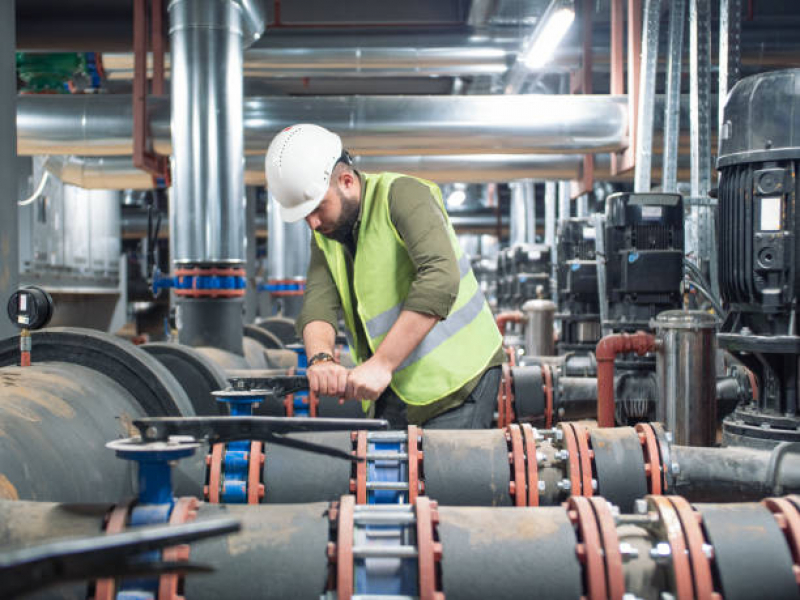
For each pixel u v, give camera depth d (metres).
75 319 11.03
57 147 6.64
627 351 3.84
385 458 1.92
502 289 12.85
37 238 8.38
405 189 2.04
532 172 8.38
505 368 4.13
